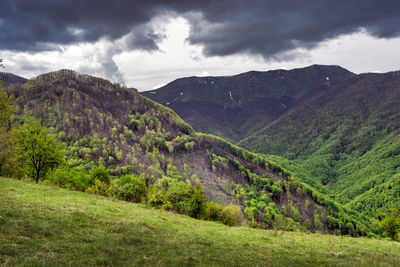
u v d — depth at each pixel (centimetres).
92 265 1258
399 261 1969
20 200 2242
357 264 1833
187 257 1598
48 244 1412
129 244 1680
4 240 1340
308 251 2131
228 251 1886
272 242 2380
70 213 2133
